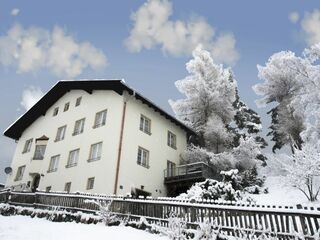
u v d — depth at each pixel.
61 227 11.27
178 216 10.69
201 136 29.30
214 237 8.80
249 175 26.28
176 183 22.53
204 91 29.86
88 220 12.42
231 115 30.33
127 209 12.55
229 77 33.94
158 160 23.02
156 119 24.42
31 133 28.94
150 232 10.60
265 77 33.19
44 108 28.66
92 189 19.28
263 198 20.20
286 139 31.14
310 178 16.89
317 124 20.38
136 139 21.33
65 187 21.38
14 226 11.06
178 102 30.27
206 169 23.00
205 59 31.81
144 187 20.62
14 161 28.70
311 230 7.84
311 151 17.30
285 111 30.41
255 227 8.73
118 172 18.77
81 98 25.12
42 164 24.91
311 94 21.31
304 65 22.73
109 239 9.35
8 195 18.34
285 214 8.41
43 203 16.17
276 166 24.59
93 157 20.81
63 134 24.81
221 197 15.33
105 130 21.03
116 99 21.91
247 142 25.73
